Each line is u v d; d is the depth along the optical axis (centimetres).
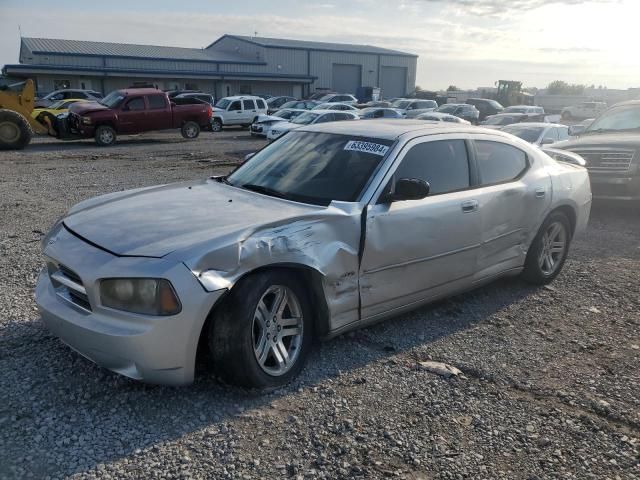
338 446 302
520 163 530
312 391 356
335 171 423
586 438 319
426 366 393
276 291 353
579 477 287
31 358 384
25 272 562
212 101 3484
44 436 301
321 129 488
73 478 270
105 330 311
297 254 351
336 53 6234
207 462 286
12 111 1969
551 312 505
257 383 342
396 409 340
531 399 359
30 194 1054
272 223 350
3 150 1969
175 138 2566
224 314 329
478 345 433
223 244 323
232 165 1571
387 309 417
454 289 468
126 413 325
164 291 304
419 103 3700
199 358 352
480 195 470
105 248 333
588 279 599
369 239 390
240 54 6059
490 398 358
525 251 534
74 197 1023
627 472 291
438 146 456
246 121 3092
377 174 410
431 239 430
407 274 422
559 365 407
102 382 356
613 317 499
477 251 475
